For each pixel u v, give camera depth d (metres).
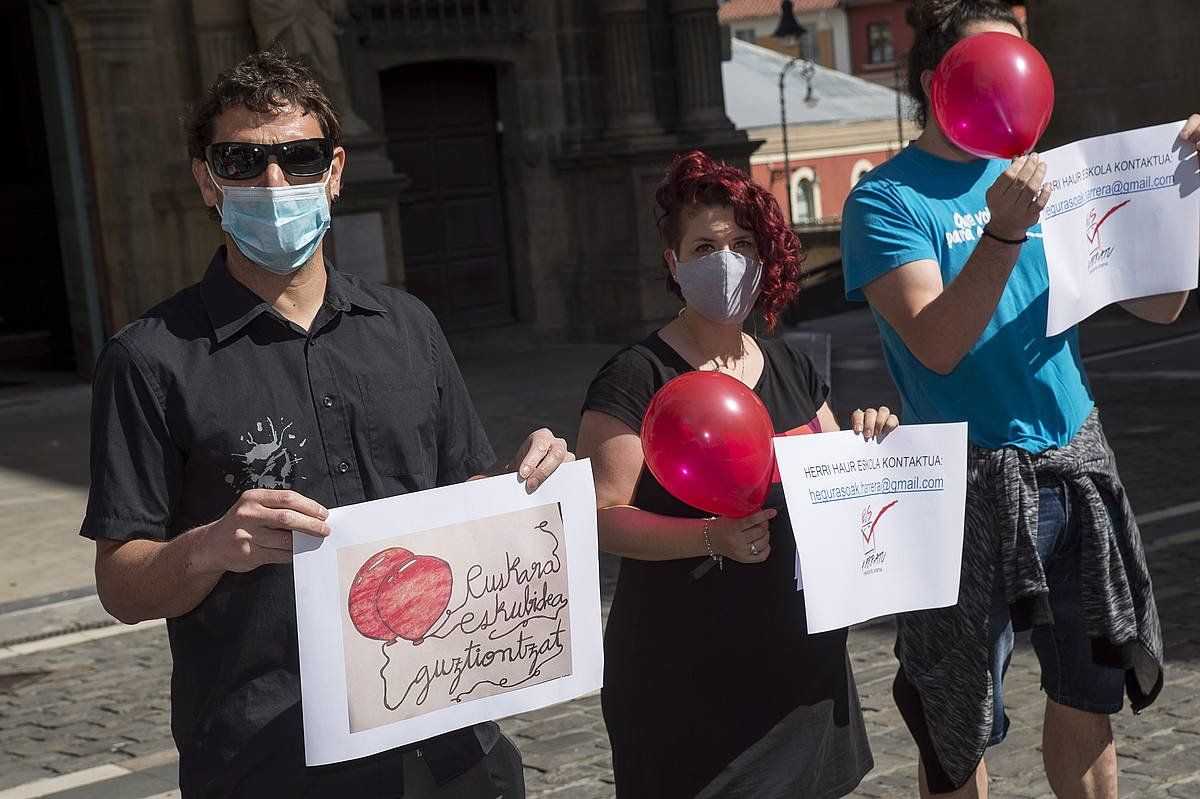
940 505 2.77
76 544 8.55
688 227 2.76
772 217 2.74
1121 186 3.03
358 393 2.34
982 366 3.05
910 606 2.74
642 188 16.02
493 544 2.28
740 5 74.75
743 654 2.74
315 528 2.06
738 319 2.79
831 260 33.00
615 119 16.27
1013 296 3.08
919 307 2.99
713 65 16.31
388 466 2.36
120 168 14.78
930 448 2.75
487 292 16.73
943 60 2.87
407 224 16.14
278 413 2.28
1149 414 10.22
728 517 2.61
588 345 16.66
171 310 2.30
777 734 2.74
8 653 6.62
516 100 16.45
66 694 5.98
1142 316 3.30
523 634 2.31
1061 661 3.20
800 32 27.86
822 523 2.63
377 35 15.20
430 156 16.25
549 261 16.84
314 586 2.12
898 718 4.94
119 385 2.22
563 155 16.61
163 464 2.23
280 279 2.34
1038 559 3.02
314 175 2.29
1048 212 2.97
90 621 7.01
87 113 14.85
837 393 12.43
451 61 16.27
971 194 3.12
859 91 49.50
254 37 14.12
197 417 2.23
